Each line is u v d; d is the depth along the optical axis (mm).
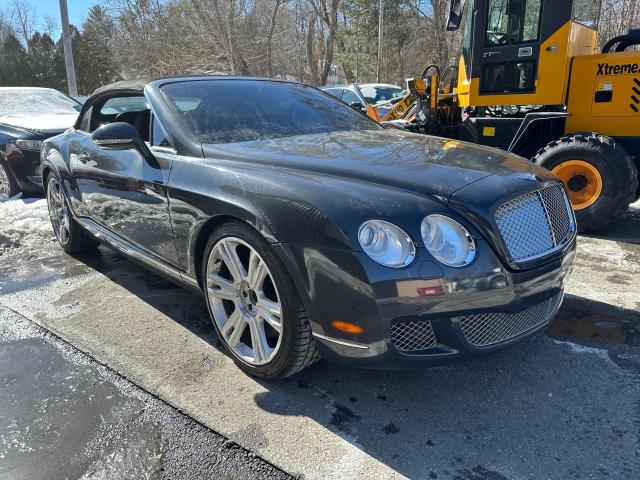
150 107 3293
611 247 4672
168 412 2396
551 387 2518
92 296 3717
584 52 5836
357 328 2117
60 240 4711
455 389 2520
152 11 25422
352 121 3715
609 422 2260
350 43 33719
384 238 2074
